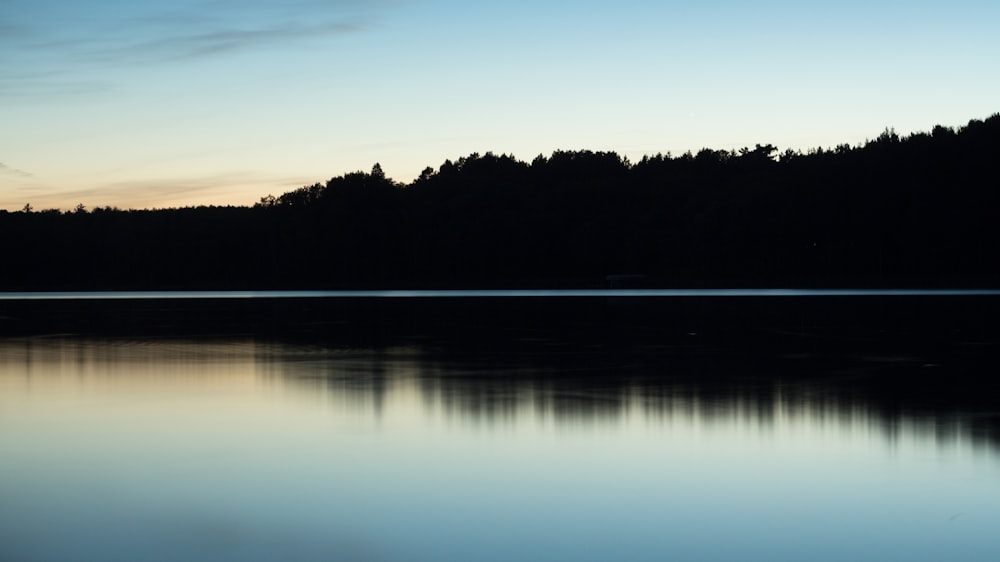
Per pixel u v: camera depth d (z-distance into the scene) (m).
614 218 132.25
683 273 124.06
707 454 15.90
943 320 47.97
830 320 48.72
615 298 84.50
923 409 19.94
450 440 17.08
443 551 11.18
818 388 23.03
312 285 142.25
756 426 18.17
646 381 24.45
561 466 15.11
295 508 12.86
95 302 87.62
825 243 118.81
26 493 13.67
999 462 15.18
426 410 20.14
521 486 13.92
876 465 15.09
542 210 136.12
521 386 23.61
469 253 134.38
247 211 158.25
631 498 13.30
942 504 12.94
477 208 138.62
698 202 131.50
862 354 31.12
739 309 60.91
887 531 11.84
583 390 22.83
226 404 21.31
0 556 11.05
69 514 12.63
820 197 118.69
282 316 57.56
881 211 115.69
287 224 148.12
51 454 16.14
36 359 31.09
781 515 12.51
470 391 22.78
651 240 127.06
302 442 17.00
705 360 29.55
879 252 115.88
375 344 36.16
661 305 68.25
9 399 22.33
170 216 159.00
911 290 104.50
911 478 14.28
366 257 139.12
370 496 13.42
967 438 16.95
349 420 19.11
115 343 37.41
